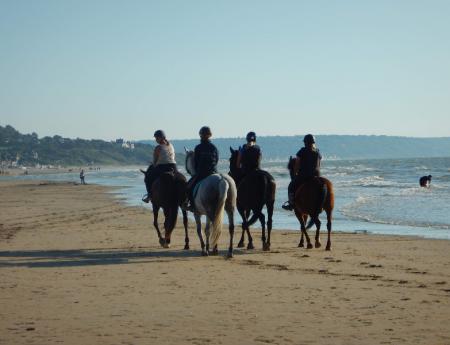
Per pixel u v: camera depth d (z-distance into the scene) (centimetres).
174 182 1791
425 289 1141
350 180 7725
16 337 808
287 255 1664
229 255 1606
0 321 903
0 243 2022
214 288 1165
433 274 1330
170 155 1855
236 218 3116
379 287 1165
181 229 2511
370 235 2203
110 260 1590
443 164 16875
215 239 1577
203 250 1658
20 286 1208
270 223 1769
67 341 785
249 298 1063
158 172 1844
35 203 4566
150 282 1240
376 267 1438
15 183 10381
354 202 3831
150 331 833
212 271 1384
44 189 7438
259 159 1742
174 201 1800
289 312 947
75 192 6450
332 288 1155
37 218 3158
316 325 859
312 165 1753
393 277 1288
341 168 15125
